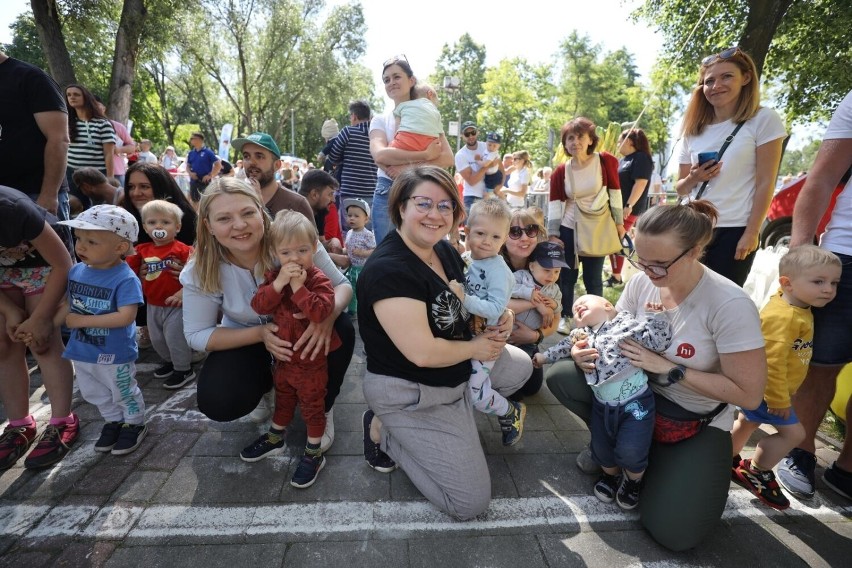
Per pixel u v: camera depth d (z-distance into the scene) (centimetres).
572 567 175
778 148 271
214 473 220
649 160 511
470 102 4338
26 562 169
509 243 279
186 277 219
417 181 189
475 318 223
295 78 2869
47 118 266
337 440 252
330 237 467
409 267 190
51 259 214
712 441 188
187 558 173
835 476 224
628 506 203
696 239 169
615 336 198
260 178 313
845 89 1036
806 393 225
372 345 203
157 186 315
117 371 228
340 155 523
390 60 352
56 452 224
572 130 391
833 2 948
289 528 188
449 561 176
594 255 419
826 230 220
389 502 205
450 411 203
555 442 258
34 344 218
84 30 1195
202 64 2550
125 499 201
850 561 183
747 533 196
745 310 174
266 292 199
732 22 1056
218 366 222
